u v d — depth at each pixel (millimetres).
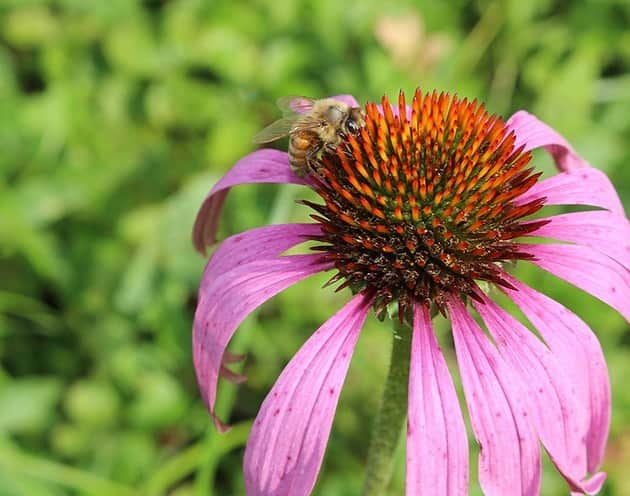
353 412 390
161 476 375
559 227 312
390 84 427
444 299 302
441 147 311
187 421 397
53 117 440
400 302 300
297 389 292
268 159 325
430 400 290
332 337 298
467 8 481
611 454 374
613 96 447
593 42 464
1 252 420
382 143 312
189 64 459
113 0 480
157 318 405
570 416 294
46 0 484
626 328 406
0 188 413
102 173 427
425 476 285
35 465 370
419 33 425
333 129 313
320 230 314
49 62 463
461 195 307
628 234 311
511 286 302
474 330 299
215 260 314
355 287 304
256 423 292
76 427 393
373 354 393
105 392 397
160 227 409
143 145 440
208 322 304
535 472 289
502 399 291
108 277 414
